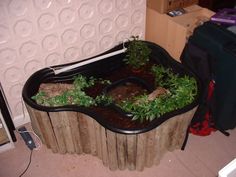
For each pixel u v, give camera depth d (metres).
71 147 1.96
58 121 1.77
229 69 1.71
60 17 1.95
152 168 1.91
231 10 2.05
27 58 1.99
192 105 1.74
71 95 1.87
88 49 2.25
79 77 2.11
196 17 2.17
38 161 1.97
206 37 1.79
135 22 2.35
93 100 1.91
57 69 2.09
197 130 2.09
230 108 1.84
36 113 1.77
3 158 2.00
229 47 1.71
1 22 1.74
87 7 2.02
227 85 1.76
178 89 1.86
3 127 1.93
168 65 2.19
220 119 1.95
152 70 2.26
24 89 1.88
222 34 1.78
